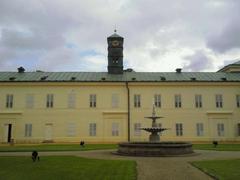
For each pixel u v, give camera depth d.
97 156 24.72
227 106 51.62
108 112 50.06
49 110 50.19
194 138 50.44
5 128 49.72
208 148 34.03
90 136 49.72
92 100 50.72
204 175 14.99
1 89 50.50
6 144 45.38
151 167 17.81
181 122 50.72
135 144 25.62
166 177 14.45
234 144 43.47
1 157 23.28
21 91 50.53
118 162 19.92
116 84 50.78
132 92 50.97
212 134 50.78
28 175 14.70
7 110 50.00
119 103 50.66
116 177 14.13
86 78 52.25
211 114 51.16
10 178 13.90
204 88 51.78
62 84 50.56
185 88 51.59
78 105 50.44
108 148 34.50
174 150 24.97
